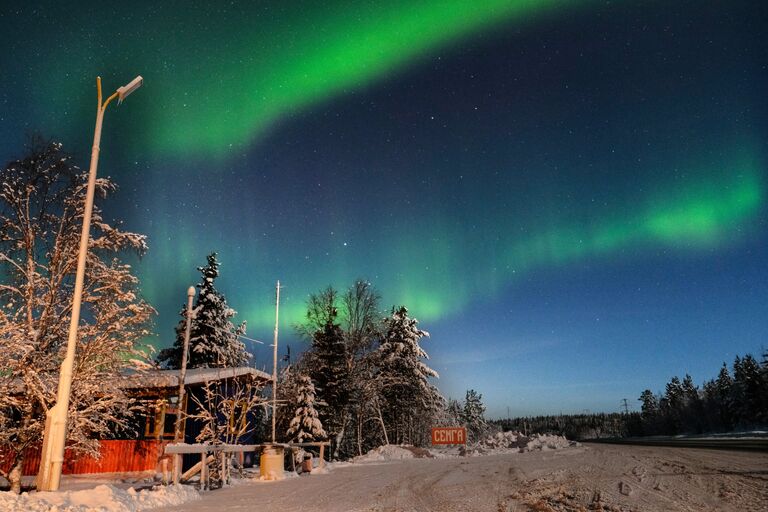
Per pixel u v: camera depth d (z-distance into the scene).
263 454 17.02
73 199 14.80
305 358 34.59
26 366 13.21
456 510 9.05
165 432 19.62
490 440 38.81
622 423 140.12
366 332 36.91
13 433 13.46
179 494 11.64
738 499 9.16
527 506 9.14
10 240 13.98
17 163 14.38
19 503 8.45
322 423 33.12
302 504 10.52
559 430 162.62
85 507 9.06
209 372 20.77
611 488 11.16
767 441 29.88
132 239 15.36
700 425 81.88
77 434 14.26
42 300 14.12
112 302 14.91
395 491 12.34
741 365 73.44
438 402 51.69
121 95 11.89
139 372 16.67
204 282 38.72
